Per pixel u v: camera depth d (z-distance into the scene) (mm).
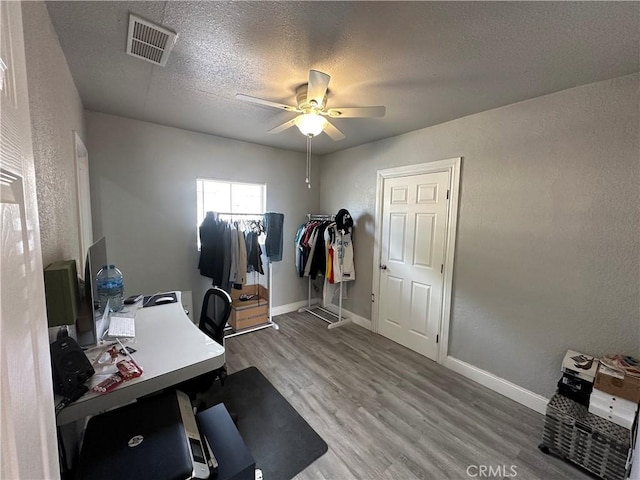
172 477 979
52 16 1286
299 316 3984
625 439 1471
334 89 1976
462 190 2529
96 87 2021
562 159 1949
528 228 2131
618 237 1749
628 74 1678
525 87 1900
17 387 422
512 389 2240
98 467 986
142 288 2906
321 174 4270
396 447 1759
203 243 3088
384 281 3346
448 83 1869
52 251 1239
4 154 419
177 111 2496
